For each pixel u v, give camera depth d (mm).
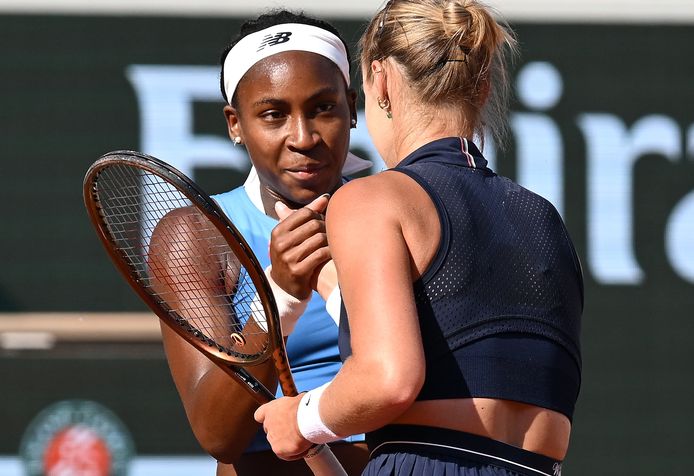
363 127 25703
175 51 27359
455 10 8938
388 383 7625
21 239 26781
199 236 10859
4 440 26750
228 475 11555
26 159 26922
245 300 10875
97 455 26922
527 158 27797
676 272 27781
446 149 8891
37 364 26812
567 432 8766
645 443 27469
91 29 27281
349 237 8180
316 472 9578
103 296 26812
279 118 11172
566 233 9242
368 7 27297
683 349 27656
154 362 27094
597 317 27719
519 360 8391
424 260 8266
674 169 27922
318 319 11188
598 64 28016
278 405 9047
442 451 8234
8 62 27047
